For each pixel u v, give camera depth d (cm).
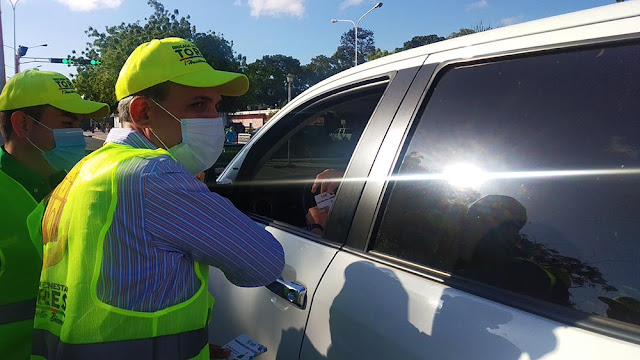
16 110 185
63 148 193
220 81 129
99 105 204
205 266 124
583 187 109
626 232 100
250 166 259
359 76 186
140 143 128
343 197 158
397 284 126
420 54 159
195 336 118
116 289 108
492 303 108
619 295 96
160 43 130
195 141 134
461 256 123
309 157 262
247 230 120
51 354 116
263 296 173
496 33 138
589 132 111
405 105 151
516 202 120
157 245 111
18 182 173
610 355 87
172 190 111
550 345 94
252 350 155
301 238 172
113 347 109
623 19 110
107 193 110
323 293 144
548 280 107
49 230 124
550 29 124
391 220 140
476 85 136
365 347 125
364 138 160
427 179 138
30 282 167
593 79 112
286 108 241
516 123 126
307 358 145
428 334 112
